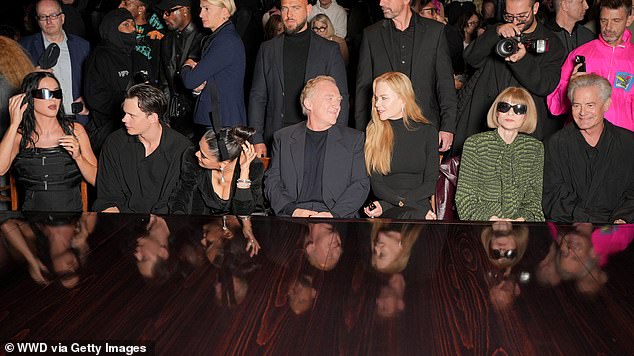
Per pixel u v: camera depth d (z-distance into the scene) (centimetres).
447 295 195
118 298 190
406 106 384
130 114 365
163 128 380
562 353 161
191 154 363
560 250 236
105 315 179
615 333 172
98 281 203
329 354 158
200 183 359
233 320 176
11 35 643
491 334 170
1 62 420
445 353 160
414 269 216
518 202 378
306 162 381
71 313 181
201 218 268
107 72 514
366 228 258
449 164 399
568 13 489
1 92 418
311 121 379
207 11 464
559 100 451
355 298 191
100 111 520
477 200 378
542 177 381
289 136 382
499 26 441
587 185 386
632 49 446
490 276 211
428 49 453
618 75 445
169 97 523
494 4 640
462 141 458
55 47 524
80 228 254
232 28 471
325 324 174
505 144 377
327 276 208
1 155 373
